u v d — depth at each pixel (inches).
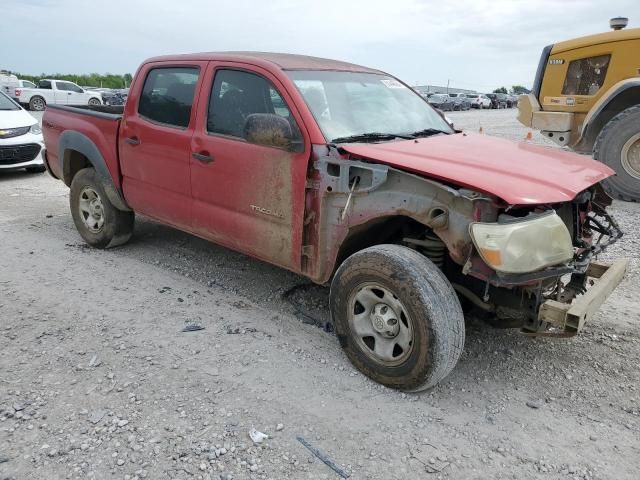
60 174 234.7
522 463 107.7
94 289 183.3
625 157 309.4
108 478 100.4
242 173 154.7
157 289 185.0
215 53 172.4
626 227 260.4
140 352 143.2
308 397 125.6
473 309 146.2
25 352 142.4
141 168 191.0
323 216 139.8
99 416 117.1
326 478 102.0
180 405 121.6
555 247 117.3
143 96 190.2
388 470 104.4
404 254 123.8
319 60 175.5
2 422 115.1
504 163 133.0
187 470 102.7
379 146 138.9
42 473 101.3
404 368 124.4
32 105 1117.1
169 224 193.5
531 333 129.1
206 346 147.1
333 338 153.6
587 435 116.5
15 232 248.8
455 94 1916.8
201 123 167.8
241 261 213.5
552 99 373.1
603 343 154.7
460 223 117.2
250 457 106.6
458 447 111.3
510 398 129.2
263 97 153.9
